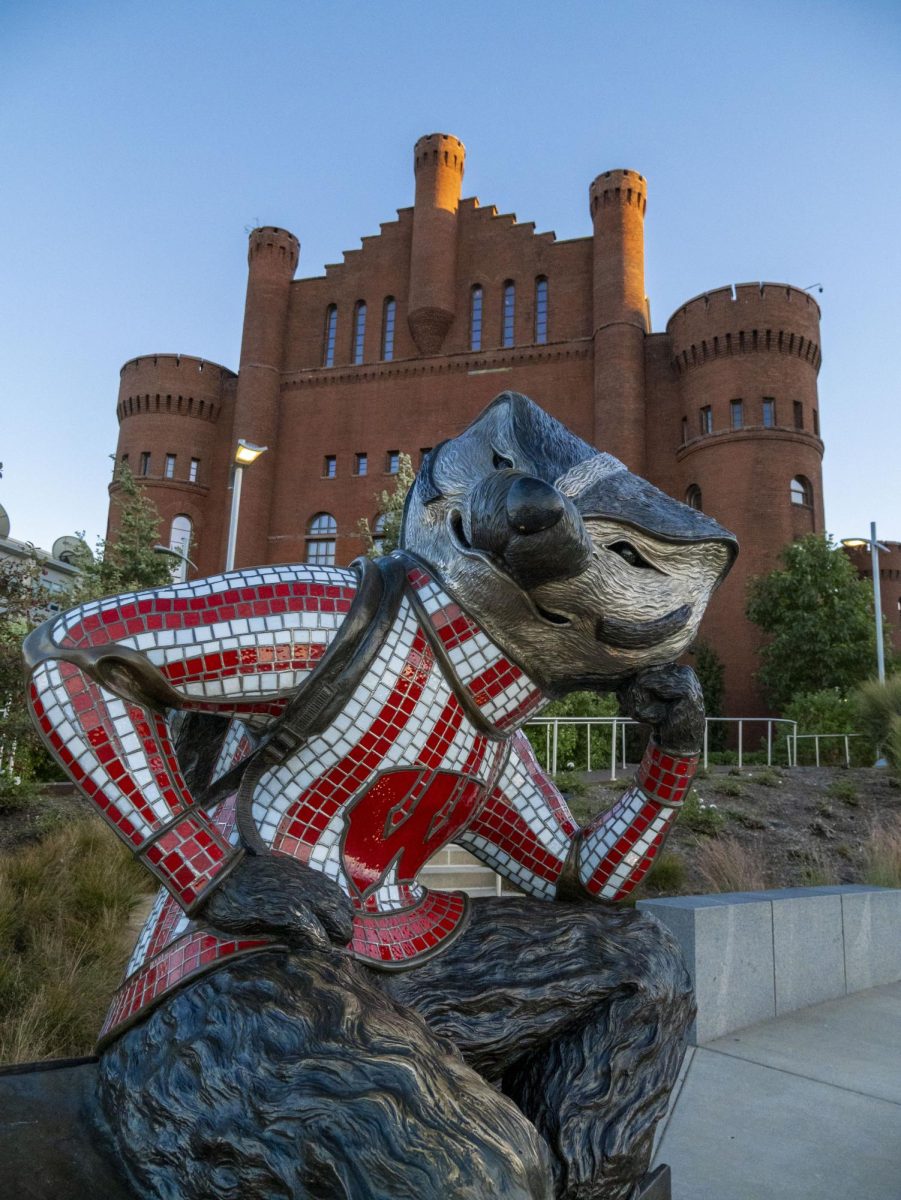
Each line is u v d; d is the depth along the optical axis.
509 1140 1.02
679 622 1.33
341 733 1.22
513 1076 1.34
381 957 1.25
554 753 11.34
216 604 1.18
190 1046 1.03
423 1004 1.25
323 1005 1.04
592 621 1.29
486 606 1.28
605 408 27.97
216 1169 0.97
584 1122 1.26
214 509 32.09
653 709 1.42
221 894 1.08
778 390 26.48
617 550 1.30
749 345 26.58
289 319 32.69
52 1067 1.18
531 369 29.77
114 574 19.30
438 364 30.72
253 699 1.18
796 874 7.87
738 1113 3.51
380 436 30.72
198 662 1.14
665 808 1.49
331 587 1.25
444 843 1.42
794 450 26.05
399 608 1.29
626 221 29.28
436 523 1.38
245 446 13.35
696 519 1.34
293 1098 0.97
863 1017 5.03
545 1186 1.05
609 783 10.15
